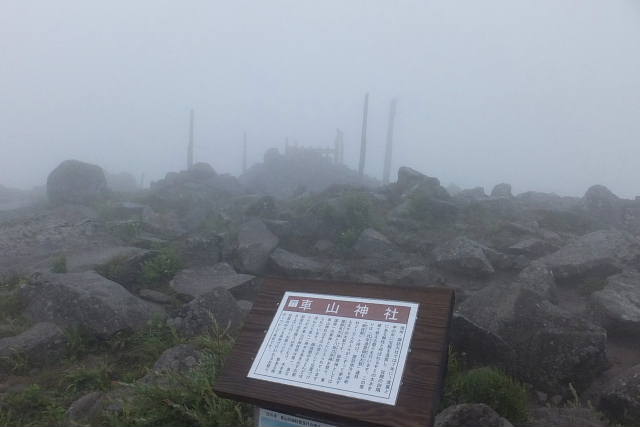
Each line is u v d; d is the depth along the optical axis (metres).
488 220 13.22
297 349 3.08
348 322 3.11
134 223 11.84
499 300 6.49
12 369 5.68
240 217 13.19
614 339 6.82
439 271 9.73
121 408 4.44
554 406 5.23
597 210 15.83
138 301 7.00
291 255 10.12
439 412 4.44
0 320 6.80
